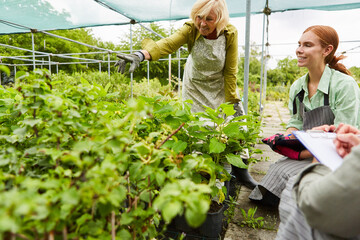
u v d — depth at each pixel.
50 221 0.76
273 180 2.06
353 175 0.78
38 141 1.11
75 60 24.08
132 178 1.16
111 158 0.92
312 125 1.93
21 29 6.03
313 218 0.90
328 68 1.98
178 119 1.80
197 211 0.74
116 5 4.13
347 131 1.20
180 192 0.79
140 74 22.17
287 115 10.57
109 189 0.85
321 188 0.86
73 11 4.70
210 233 1.95
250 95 9.17
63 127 1.16
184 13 4.49
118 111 1.90
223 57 2.60
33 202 0.65
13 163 1.05
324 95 1.95
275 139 1.99
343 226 0.84
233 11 4.90
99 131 1.11
